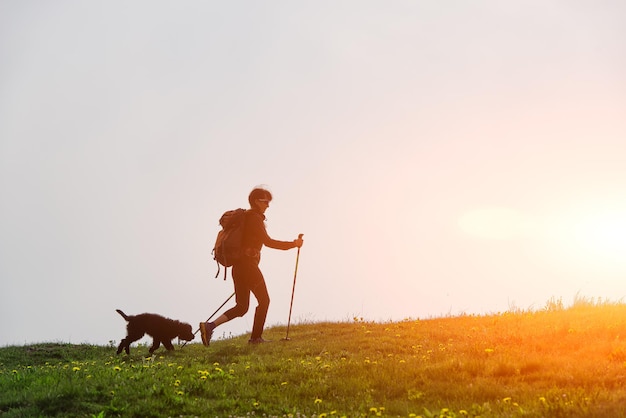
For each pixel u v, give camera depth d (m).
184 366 12.68
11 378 12.09
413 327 17.30
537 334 13.56
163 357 15.56
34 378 11.84
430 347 14.09
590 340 12.39
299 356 13.93
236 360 13.75
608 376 9.97
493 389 10.04
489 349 12.20
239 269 15.68
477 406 9.29
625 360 10.74
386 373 11.42
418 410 9.38
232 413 9.62
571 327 13.62
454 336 15.41
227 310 15.54
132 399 10.17
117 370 12.09
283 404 10.07
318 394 10.62
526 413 8.64
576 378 10.09
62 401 10.05
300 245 16.30
